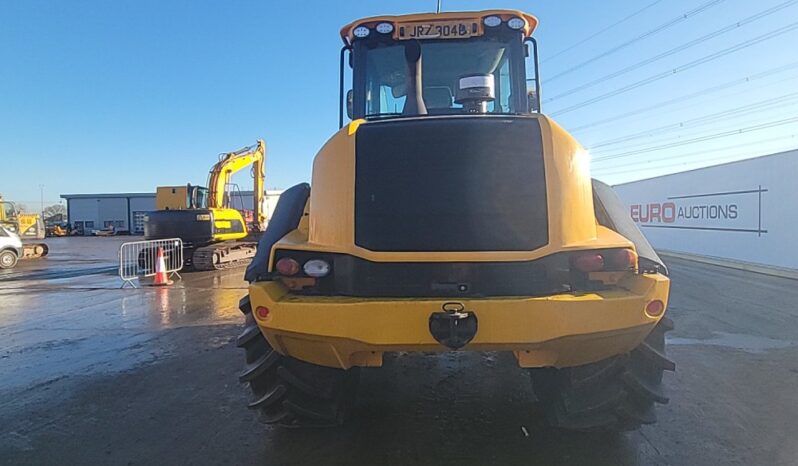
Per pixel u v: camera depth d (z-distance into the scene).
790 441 3.45
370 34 4.56
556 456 3.27
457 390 4.52
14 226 32.53
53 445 3.59
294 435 3.66
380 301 2.79
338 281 3.01
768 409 3.99
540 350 2.84
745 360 5.26
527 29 4.66
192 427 3.85
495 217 2.99
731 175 13.99
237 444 3.55
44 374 5.22
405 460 3.26
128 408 4.26
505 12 4.50
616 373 3.25
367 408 4.12
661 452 3.30
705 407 4.04
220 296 10.28
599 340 2.80
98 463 3.32
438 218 3.01
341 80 4.78
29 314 8.60
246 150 18.59
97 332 7.13
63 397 4.54
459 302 2.74
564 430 3.65
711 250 14.99
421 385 4.65
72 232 59.94
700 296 9.12
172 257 14.38
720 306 8.17
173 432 3.77
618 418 3.30
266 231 3.51
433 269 2.94
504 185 3.03
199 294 10.58
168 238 14.67
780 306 8.16
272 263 3.08
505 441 3.50
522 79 4.61
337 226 3.06
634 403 3.29
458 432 3.66
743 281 11.02
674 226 17.33
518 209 3.00
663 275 2.94
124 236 55.84
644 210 19.91
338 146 3.20
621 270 2.96
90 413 4.16
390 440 3.55
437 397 4.35
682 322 7.01
